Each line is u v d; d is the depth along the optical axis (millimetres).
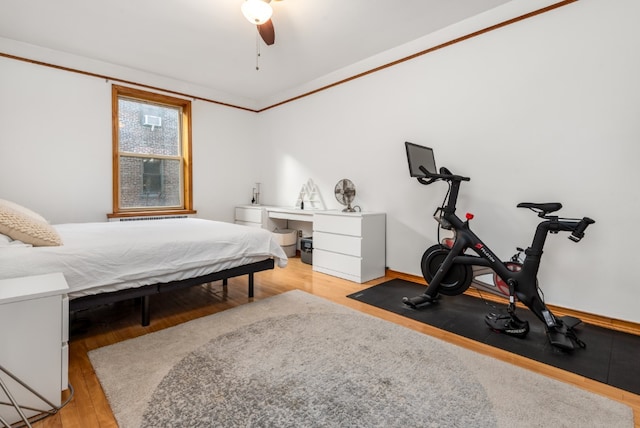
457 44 2869
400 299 2730
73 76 3477
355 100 3768
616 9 2123
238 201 5059
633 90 2082
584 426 1230
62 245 1905
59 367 1311
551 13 2369
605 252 2221
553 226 1986
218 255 2420
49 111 3346
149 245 2105
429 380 1530
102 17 2686
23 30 2922
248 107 5109
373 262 3352
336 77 3926
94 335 2021
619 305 2182
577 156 2301
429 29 2930
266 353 1774
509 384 1505
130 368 1617
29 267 1623
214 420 1251
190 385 1476
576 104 2291
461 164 2893
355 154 3807
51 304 1283
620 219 2156
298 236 4758
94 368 1617
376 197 3607
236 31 2914
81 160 3562
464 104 2852
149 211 4109
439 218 2633
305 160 4453
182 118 4465
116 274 1929
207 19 2711
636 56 2068
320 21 2748
